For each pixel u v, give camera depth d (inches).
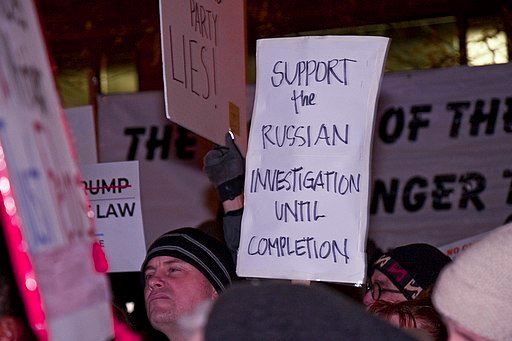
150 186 335.6
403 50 356.5
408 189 323.3
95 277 103.5
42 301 92.0
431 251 193.8
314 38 171.9
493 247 96.0
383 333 67.7
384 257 195.0
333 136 169.8
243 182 184.7
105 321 104.2
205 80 190.2
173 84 178.7
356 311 69.1
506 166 320.8
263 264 170.2
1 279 102.7
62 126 103.0
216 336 67.5
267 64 173.5
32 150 95.3
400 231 322.0
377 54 169.9
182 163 335.0
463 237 319.6
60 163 101.0
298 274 168.4
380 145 326.3
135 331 211.0
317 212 168.9
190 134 335.6
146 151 338.0
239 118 205.0
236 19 205.3
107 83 377.4
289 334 67.2
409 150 324.5
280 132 171.9
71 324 97.7
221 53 197.6
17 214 89.8
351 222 167.6
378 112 326.6
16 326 103.7
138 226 250.8
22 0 99.5
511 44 346.9
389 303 161.9
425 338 137.2
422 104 325.7
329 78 171.0
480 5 346.6
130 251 251.0
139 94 339.9
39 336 92.6
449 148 323.3
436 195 321.7
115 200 251.8
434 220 321.1
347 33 355.6
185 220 333.1
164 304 187.6
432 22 352.8
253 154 172.7
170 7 179.2
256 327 67.4
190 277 189.3
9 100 93.0
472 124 323.0
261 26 355.3
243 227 171.6
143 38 365.4
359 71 170.1
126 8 361.1
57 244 97.0
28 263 90.5
